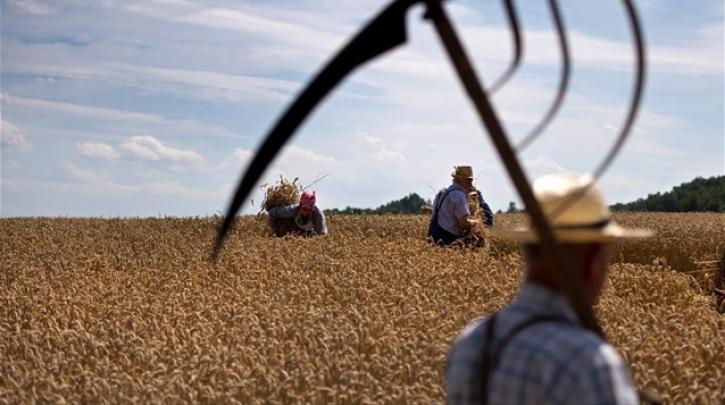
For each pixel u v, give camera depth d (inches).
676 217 1716.3
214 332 449.4
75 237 981.8
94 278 634.8
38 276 642.8
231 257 720.3
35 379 365.7
